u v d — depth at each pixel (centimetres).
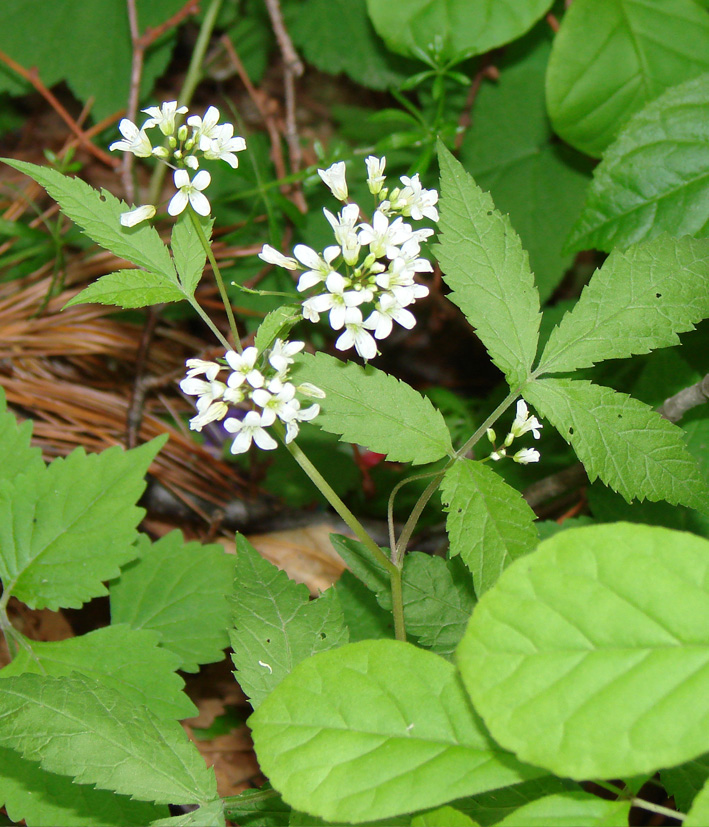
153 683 28
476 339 49
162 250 23
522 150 43
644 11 35
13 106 54
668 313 24
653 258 24
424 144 37
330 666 20
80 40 48
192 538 40
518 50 44
